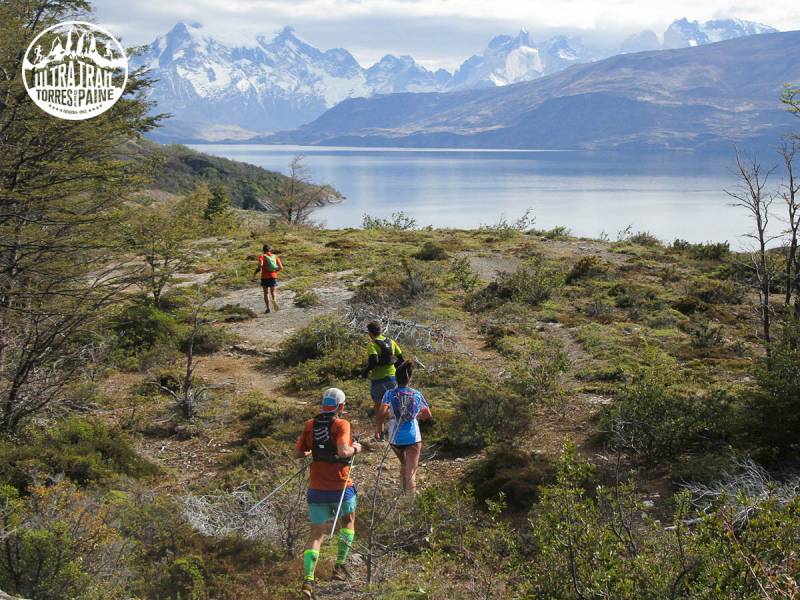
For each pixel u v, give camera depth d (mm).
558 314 19375
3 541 5645
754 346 15547
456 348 16266
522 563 5801
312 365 15359
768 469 7930
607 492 5863
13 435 10609
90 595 5512
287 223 48469
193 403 12898
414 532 7465
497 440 10562
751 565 4320
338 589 6555
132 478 9438
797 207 12742
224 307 20609
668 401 9672
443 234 37781
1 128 11266
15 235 10820
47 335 11523
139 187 13070
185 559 6492
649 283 23516
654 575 4691
